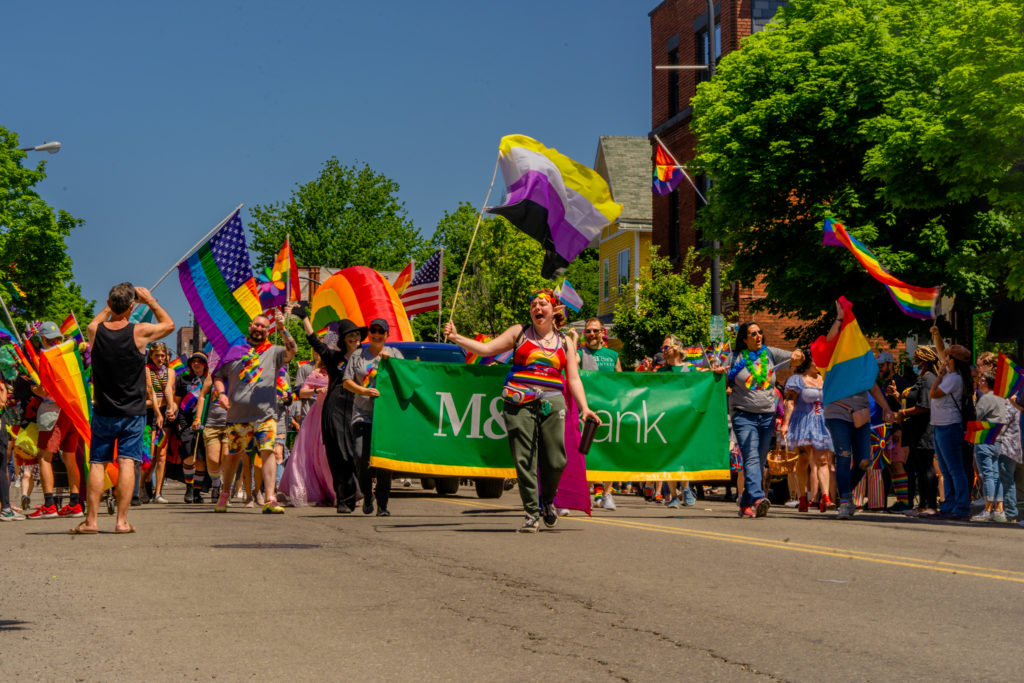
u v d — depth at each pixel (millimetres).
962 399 13508
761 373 12484
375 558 8031
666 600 6273
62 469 13961
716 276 26797
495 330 47812
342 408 12484
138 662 4797
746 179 26766
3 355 12078
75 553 8320
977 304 25375
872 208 25625
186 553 8312
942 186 22953
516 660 4816
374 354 12039
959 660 4848
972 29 19484
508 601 6219
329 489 13859
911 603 6289
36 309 50906
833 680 4488
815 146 26312
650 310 32625
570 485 11117
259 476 14188
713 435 12766
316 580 6973
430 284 27250
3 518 12148
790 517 12938
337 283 19016
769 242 27781
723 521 11812
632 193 49406
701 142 27969
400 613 5867
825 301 25922
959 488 13414
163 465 15758
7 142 49938
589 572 7336
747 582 6965
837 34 26266
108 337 9883
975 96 19172
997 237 25062
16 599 6289
